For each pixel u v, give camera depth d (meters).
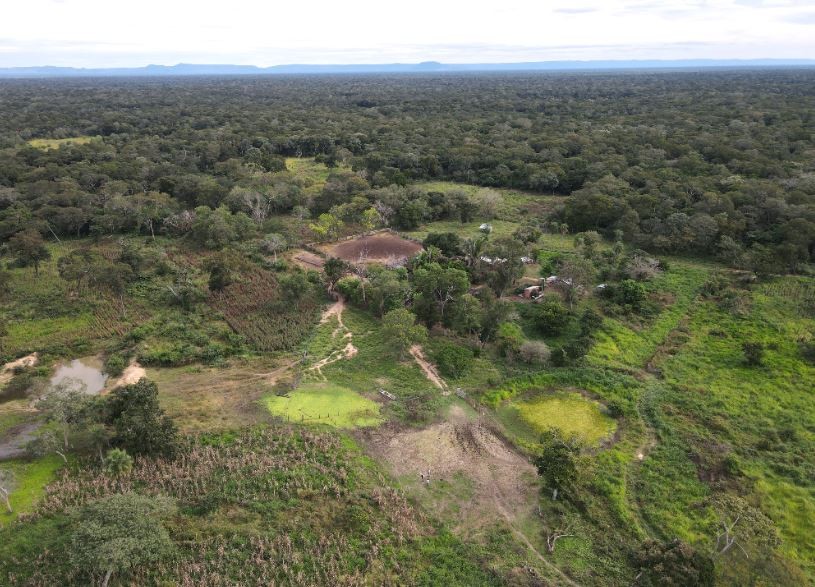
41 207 85.25
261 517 34.59
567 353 53.81
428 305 59.22
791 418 44.78
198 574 30.73
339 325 60.16
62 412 39.22
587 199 91.50
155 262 72.94
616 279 71.50
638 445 42.38
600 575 31.61
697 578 28.66
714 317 61.44
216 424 43.47
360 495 36.59
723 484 38.31
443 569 31.67
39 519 33.97
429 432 43.78
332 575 30.88
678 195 90.25
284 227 88.12
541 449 41.81
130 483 36.78
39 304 61.97
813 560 32.94
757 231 77.94
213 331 57.75
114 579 30.19
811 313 60.59
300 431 42.78
